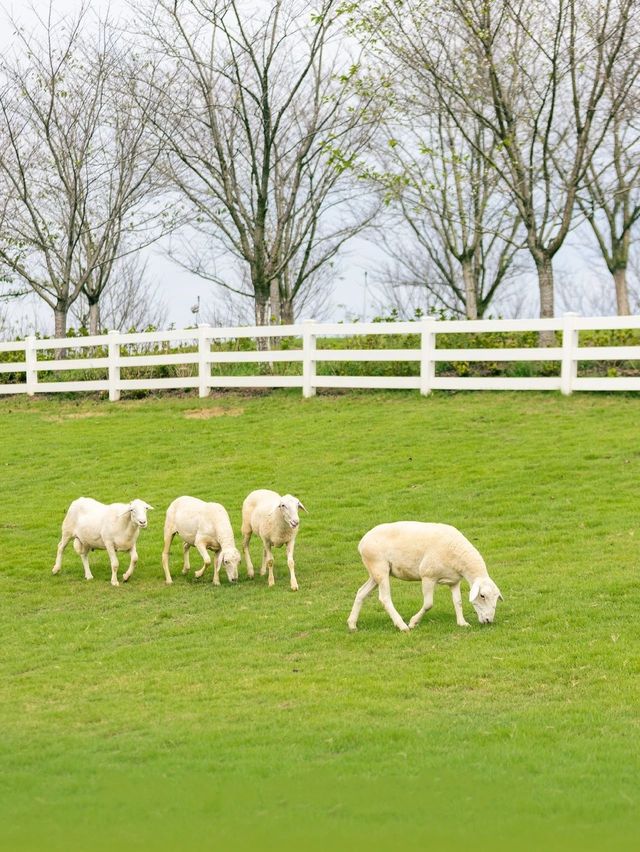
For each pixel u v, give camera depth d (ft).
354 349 81.71
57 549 50.80
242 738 27.76
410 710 29.58
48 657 36.70
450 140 97.35
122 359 85.35
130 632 39.17
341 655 34.78
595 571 42.09
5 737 28.81
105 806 24.13
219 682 32.81
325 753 26.76
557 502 52.16
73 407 85.56
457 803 23.81
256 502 44.32
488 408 69.67
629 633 35.19
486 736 27.43
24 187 95.14
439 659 33.71
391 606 37.06
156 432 73.41
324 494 56.49
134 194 97.91
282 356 78.69
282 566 46.50
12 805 24.40
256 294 90.48
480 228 85.20
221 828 22.94
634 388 67.21
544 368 75.87
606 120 82.84
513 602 39.14
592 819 22.95
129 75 91.71
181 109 88.33
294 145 91.09
